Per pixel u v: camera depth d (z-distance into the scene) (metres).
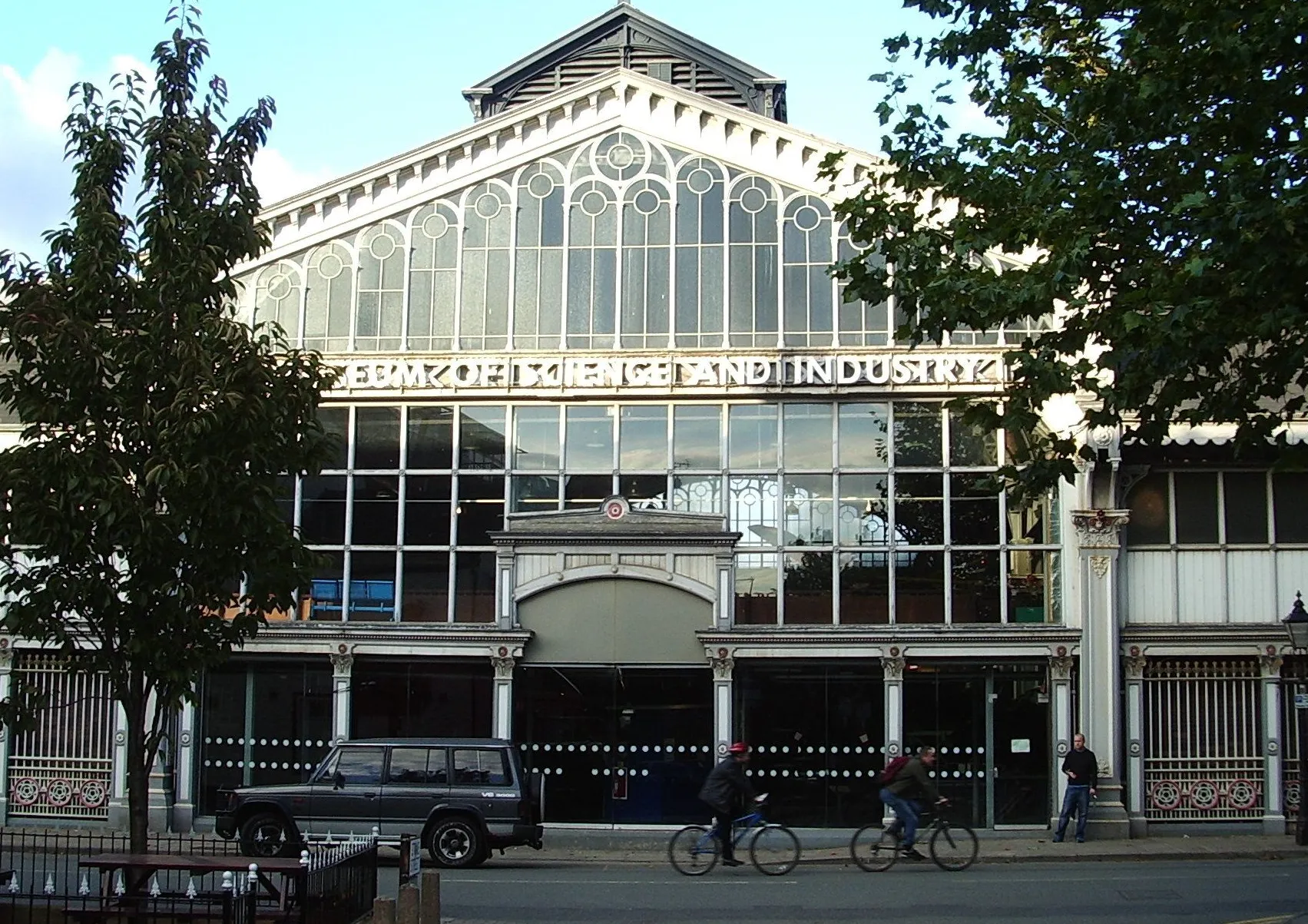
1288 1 13.64
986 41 16.83
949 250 16.80
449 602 28.00
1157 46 15.09
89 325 14.86
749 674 27.42
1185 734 27.23
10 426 28.44
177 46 15.47
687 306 28.36
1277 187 13.60
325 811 22.66
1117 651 26.89
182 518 14.60
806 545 27.73
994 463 27.61
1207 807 27.12
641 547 27.50
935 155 17.03
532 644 27.59
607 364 27.89
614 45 34.66
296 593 28.16
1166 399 15.78
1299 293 13.74
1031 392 15.91
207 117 15.66
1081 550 27.02
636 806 27.27
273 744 27.84
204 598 15.23
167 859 14.56
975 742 27.09
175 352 14.91
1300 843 25.47
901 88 17.22
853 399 27.88
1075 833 26.30
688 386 27.81
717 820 21.92
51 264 15.30
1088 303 16.36
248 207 15.74
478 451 28.34
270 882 15.27
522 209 28.84
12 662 28.36
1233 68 14.26
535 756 27.45
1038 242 16.72
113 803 28.00
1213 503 27.64
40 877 20.39
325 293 28.86
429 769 22.80
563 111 28.89
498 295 28.66
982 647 26.97
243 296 28.81
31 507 14.27
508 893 19.45
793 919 17.16
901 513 27.70
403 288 28.77
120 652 15.14
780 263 28.31
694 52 34.50
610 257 28.61
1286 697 27.23
